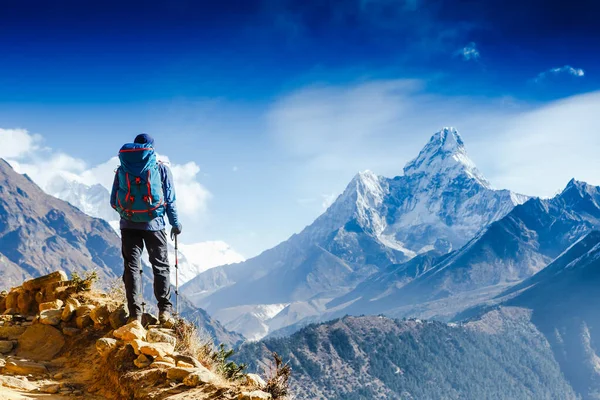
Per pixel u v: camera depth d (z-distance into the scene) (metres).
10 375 6.41
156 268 7.47
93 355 6.92
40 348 7.23
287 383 5.21
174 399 5.24
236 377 6.56
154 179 7.37
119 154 7.32
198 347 6.75
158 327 7.15
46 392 6.03
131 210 7.29
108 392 5.98
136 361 6.00
